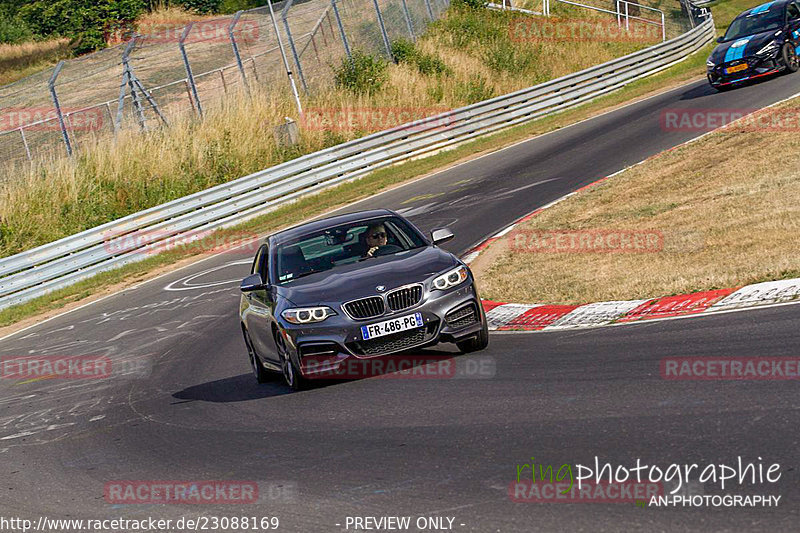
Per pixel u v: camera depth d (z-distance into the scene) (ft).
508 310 121.90
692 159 194.18
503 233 176.24
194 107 361.92
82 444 95.66
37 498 77.41
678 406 65.92
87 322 194.29
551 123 347.97
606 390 74.23
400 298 91.76
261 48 439.22
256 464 73.72
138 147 333.01
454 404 79.00
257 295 107.76
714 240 128.88
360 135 375.25
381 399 85.97
